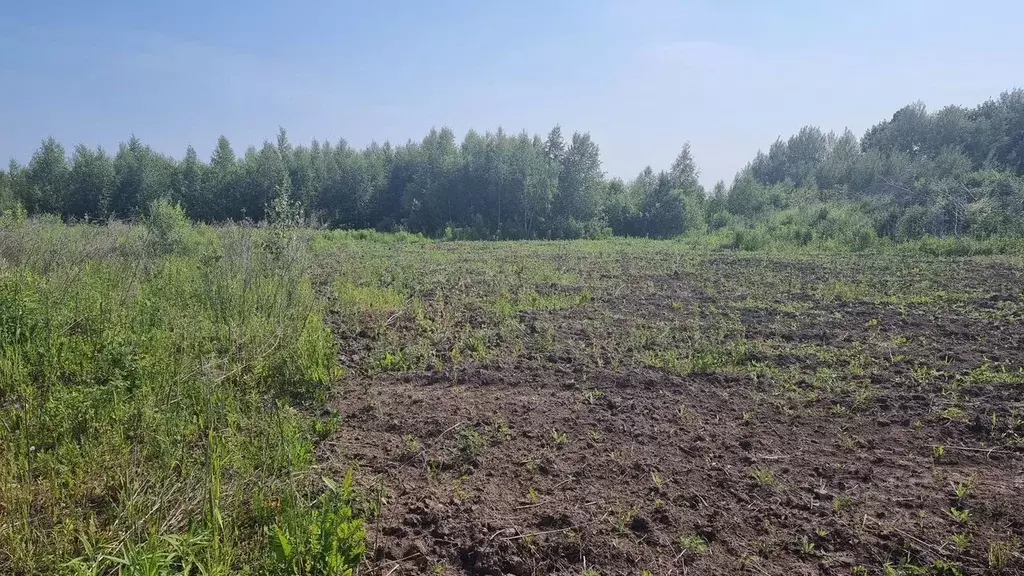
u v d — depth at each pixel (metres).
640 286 9.99
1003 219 16.81
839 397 4.78
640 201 30.16
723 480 3.54
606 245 20.27
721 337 6.42
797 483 3.52
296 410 4.46
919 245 15.59
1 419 3.75
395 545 2.93
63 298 5.82
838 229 19.11
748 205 30.88
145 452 3.51
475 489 3.45
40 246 7.77
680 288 9.82
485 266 12.49
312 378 4.96
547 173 28.81
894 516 3.17
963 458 3.80
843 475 3.59
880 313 7.64
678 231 28.38
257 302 6.45
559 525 3.10
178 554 2.58
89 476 3.25
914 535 3.00
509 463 3.75
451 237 26.12
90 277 6.87
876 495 3.37
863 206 22.77
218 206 31.53
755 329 6.87
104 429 3.69
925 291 9.02
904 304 8.11
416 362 5.66
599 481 3.54
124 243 9.40
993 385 4.93
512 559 2.82
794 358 5.77
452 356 5.79
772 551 2.92
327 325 6.77
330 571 2.55
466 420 4.32
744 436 4.12
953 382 4.98
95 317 5.60
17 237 7.90
